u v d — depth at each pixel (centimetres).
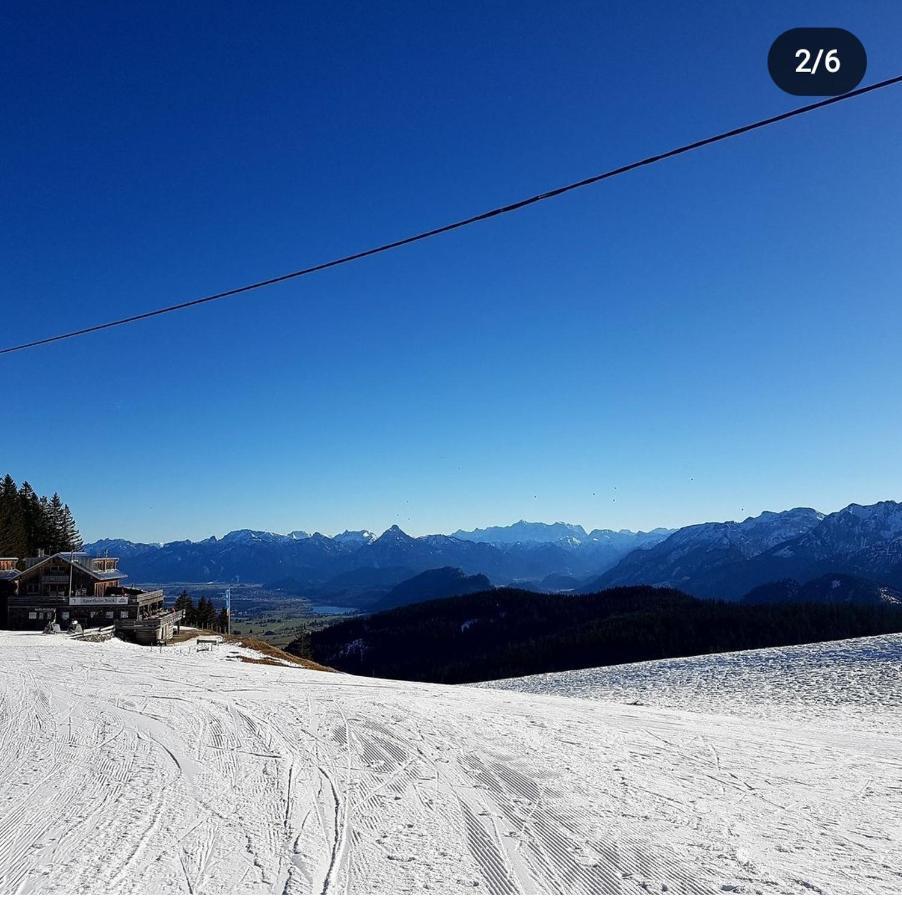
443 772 1084
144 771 1067
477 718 1606
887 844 817
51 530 9894
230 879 668
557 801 941
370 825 830
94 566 5628
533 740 1364
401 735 1362
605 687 3731
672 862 732
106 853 732
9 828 810
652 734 1550
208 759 1145
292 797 938
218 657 4119
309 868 697
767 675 3494
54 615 5056
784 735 1705
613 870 706
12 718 1489
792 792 1058
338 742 1288
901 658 3472
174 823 830
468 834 805
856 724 2178
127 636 4800
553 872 697
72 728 1389
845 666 3459
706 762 1257
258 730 1385
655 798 977
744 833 838
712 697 3014
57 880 662
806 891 668
